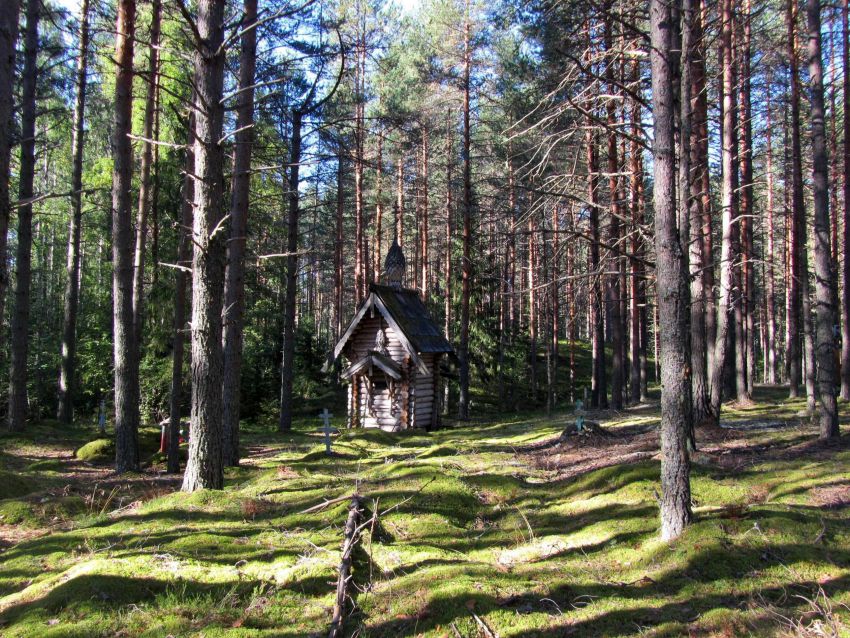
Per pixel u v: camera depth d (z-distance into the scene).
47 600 4.79
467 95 25.17
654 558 5.60
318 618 4.66
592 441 13.41
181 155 21.61
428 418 21.06
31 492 10.05
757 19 16.97
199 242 8.16
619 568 5.65
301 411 29.12
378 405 20.56
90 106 23.80
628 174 8.71
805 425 14.09
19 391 17.19
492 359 32.72
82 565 5.47
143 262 14.57
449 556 6.09
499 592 4.97
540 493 8.84
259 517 7.46
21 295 17.23
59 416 20.38
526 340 36.31
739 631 4.24
